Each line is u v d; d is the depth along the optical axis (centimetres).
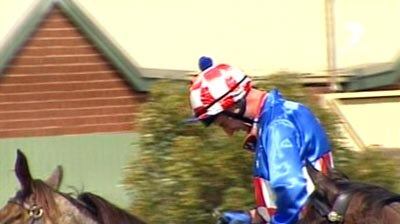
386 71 2192
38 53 2203
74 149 2217
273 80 1477
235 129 859
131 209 1429
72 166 2214
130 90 2230
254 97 847
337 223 726
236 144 1352
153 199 1406
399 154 1797
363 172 1361
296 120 827
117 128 2230
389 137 2153
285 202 790
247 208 1297
